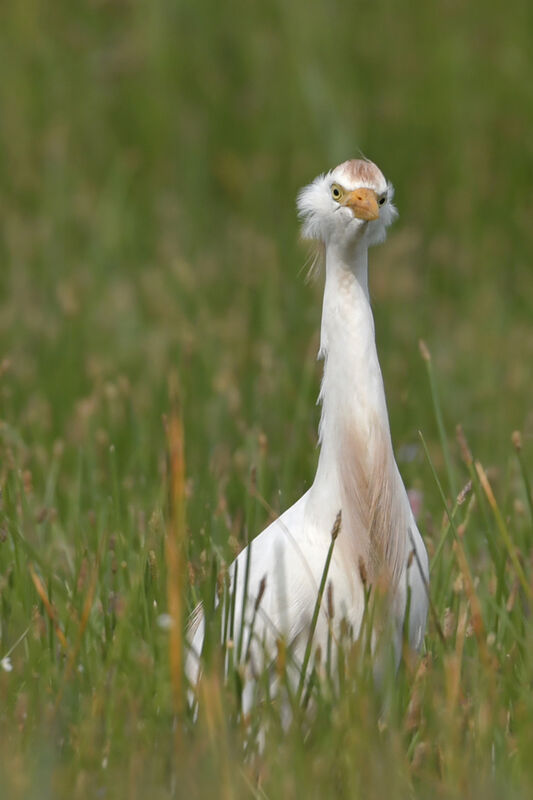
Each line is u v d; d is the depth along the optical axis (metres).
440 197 22.08
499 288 20.16
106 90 24.19
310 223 9.19
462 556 8.77
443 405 15.35
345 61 23.56
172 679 7.79
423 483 13.40
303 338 16.75
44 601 8.91
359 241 8.88
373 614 8.23
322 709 8.10
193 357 15.56
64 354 16.00
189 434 13.98
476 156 22.25
